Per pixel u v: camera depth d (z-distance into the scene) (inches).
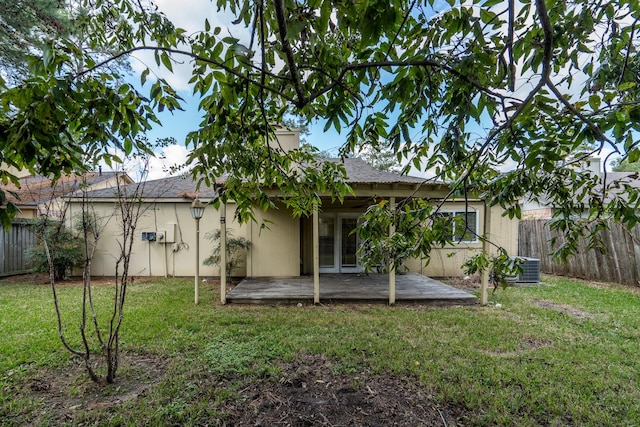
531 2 67.5
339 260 369.4
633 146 63.4
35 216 387.9
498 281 99.9
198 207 236.1
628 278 304.7
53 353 140.8
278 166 104.3
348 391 113.9
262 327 181.2
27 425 93.7
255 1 59.1
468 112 61.1
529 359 140.6
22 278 337.1
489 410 103.0
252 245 348.5
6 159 53.8
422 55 53.7
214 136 72.7
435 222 90.0
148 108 65.1
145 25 88.0
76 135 65.4
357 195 241.9
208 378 121.3
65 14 200.4
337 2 49.9
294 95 79.0
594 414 101.4
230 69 59.2
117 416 97.7
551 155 64.1
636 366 134.8
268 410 102.7
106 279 338.3
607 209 93.0
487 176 101.9
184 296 261.7
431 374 125.2
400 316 206.2
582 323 192.5
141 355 142.0
